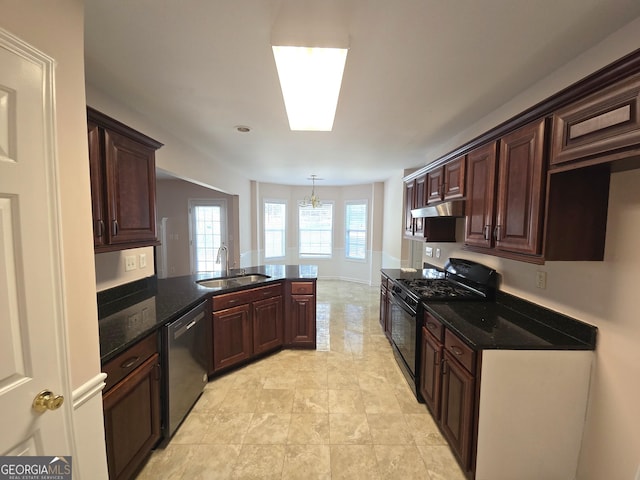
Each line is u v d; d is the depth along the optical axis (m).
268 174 5.43
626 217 1.25
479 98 1.99
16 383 0.79
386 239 5.89
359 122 2.48
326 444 1.81
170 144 2.81
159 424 1.73
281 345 3.13
